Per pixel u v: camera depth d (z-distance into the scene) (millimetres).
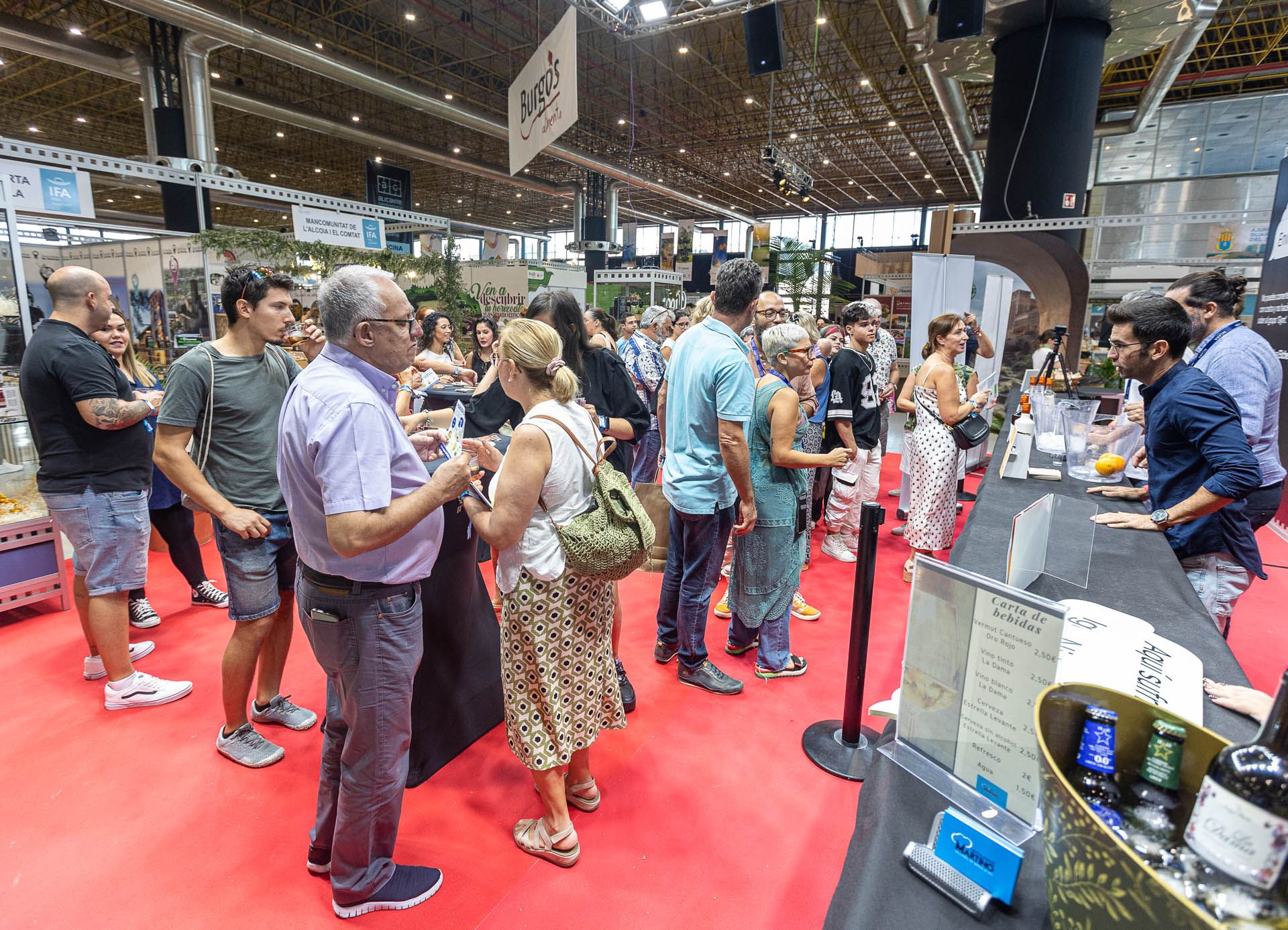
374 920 1444
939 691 760
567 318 2373
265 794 1846
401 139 14516
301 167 21156
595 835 1708
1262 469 1999
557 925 1440
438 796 1860
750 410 2064
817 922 1454
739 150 18047
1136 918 426
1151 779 543
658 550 3551
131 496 2180
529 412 1523
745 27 6258
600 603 1636
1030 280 5117
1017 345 5391
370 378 1266
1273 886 406
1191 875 442
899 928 585
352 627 1283
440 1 10539
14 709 2240
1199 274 2164
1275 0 8812
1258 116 11891
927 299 5051
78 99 14102
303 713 2188
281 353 2045
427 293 7332
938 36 5492
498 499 1436
